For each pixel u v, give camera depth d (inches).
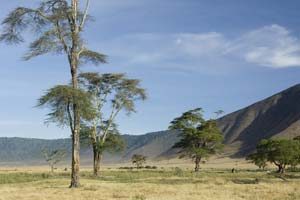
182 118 3516.2
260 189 1365.7
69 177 2330.2
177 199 1059.3
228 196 1143.0
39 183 1753.2
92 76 2488.9
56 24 1473.9
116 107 2549.2
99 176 2357.3
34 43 1454.2
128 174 2618.1
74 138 1482.5
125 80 2532.0
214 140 3452.3
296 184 1660.9
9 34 1488.7
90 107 1488.7
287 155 2608.3
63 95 1434.5
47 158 3750.0
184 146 3491.6
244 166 5506.9
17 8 1455.5
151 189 1343.5
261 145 2822.3
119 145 2576.3
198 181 1895.9
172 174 2662.4
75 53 1494.8
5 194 1176.2
